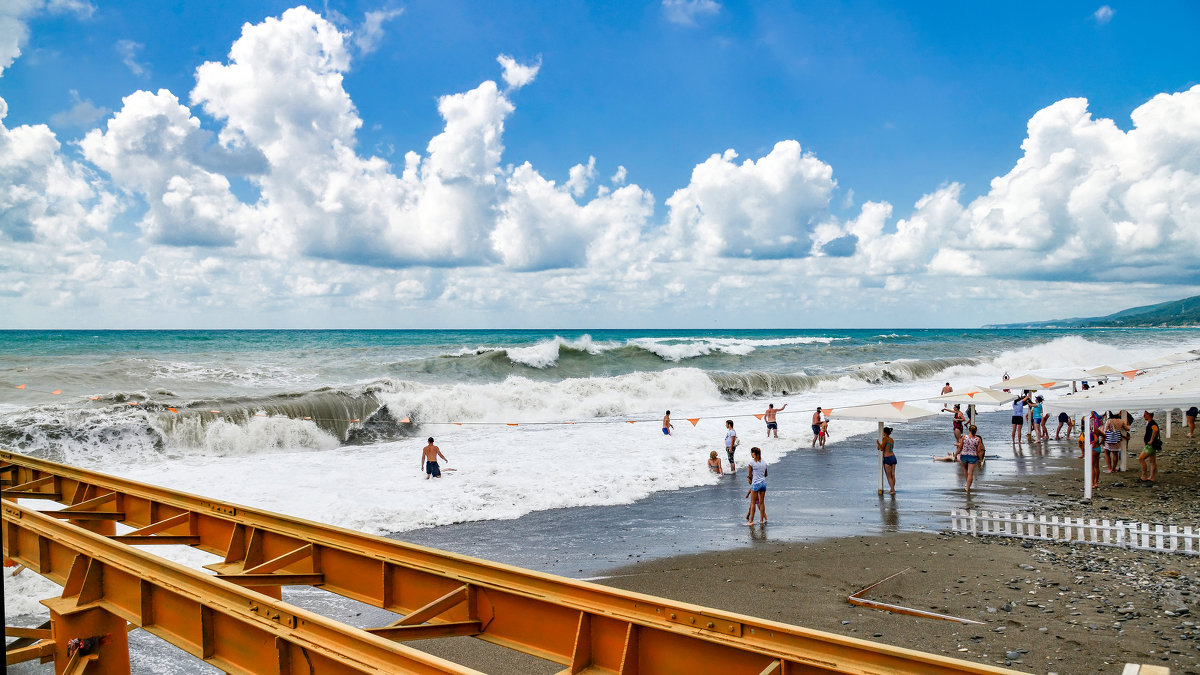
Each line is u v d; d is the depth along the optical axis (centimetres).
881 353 7200
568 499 1809
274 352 6050
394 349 6644
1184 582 1101
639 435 2822
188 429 2391
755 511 1702
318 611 1031
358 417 2869
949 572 1198
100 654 622
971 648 877
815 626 966
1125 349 8388
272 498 1756
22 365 4688
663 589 1145
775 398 4044
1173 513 1566
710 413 3453
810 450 2611
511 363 4881
